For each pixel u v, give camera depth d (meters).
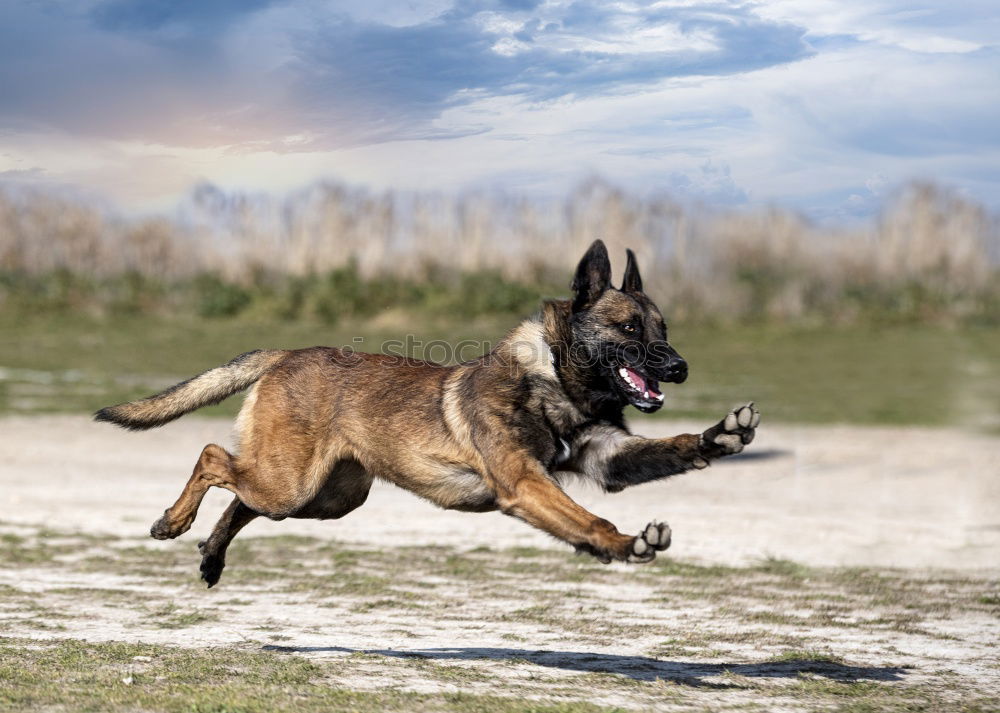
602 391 5.77
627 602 7.50
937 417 19.14
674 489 13.16
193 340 29.17
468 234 35.22
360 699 4.71
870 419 18.78
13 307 33.75
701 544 9.84
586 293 5.89
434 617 6.93
